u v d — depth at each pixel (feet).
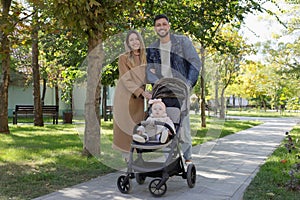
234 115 117.60
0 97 45.62
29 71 95.71
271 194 17.95
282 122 80.18
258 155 31.12
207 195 18.25
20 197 17.52
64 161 26.27
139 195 18.28
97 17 26.21
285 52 86.74
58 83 82.69
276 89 120.57
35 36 33.09
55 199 17.42
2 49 30.32
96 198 17.71
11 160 26.86
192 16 39.01
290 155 29.60
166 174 17.93
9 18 28.81
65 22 25.40
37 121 59.31
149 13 35.14
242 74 114.42
